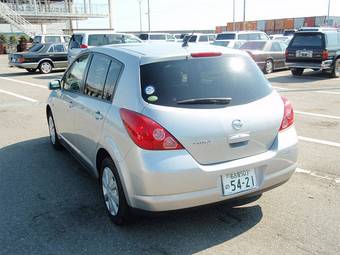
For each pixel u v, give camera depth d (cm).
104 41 1639
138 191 322
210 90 340
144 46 402
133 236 355
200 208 329
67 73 538
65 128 531
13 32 4375
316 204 410
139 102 329
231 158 334
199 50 370
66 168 543
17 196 450
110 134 355
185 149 316
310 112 871
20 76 1819
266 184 349
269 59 1680
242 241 343
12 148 647
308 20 5353
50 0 4662
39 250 338
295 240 343
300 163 536
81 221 387
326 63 1449
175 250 333
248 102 348
